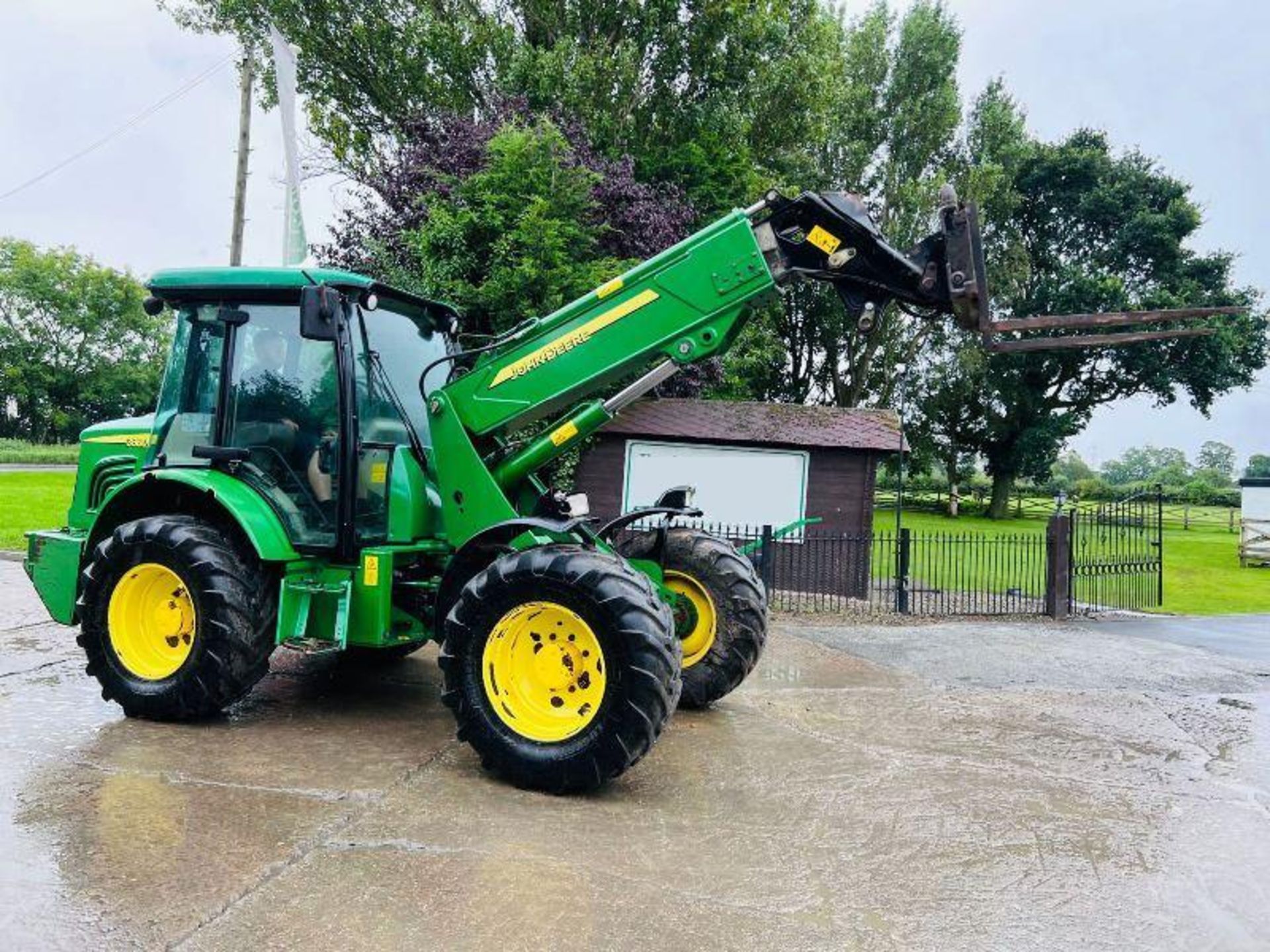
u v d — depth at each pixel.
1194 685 7.33
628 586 3.93
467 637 4.14
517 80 16.52
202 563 4.59
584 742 3.91
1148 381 33.75
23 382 57.25
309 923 2.75
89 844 3.23
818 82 19.52
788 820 3.85
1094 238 35.50
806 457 12.14
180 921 2.72
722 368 15.77
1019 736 5.50
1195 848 3.78
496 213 12.57
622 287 4.65
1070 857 3.62
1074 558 11.97
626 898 3.03
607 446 12.42
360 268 13.46
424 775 4.16
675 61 17.78
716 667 5.48
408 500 4.86
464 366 5.75
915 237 28.34
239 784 3.92
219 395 5.05
